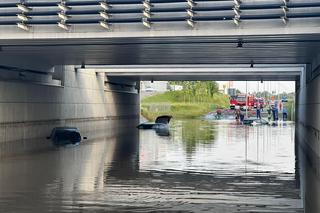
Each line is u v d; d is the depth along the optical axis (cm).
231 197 1678
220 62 4159
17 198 1633
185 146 3691
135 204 1545
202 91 14238
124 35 2591
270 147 3662
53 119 4444
